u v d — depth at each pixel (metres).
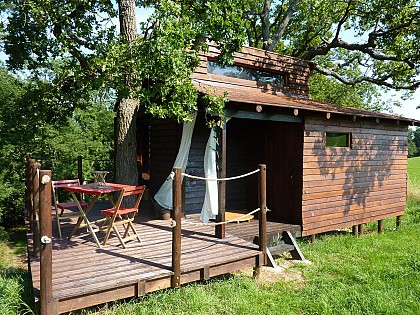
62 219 6.91
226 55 6.50
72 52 7.37
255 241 6.26
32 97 9.19
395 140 9.32
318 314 4.20
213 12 6.05
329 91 23.41
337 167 7.81
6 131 9.87
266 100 6.67
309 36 19.25
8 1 7.21
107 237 5.18
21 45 8.00
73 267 4.23
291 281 5.34
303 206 7.16
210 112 5.68
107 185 5.89
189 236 5.88
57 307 3.36
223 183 5.75
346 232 8.99
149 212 8.04
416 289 4.91
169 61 5.23
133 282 3.87
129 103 7.92
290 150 7.50
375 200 8.73
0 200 11.26
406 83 14.73
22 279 5.00
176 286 4.19
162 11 5.47
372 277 5.34
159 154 9.00
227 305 4.35
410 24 12.88
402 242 7.72
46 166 12.40
